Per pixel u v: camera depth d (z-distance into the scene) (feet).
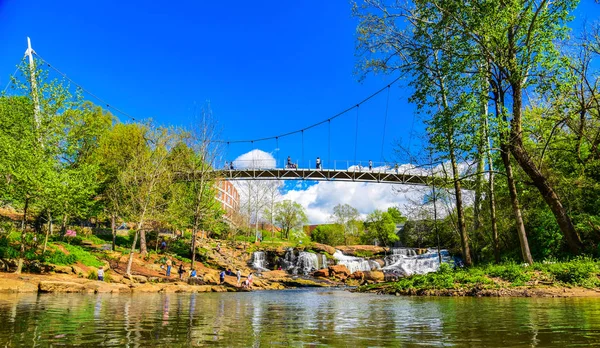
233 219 185.78
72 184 74.33
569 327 16.01
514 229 80.18
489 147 51.62
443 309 26.32
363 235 245.86
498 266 50.83
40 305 30.89
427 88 56.13
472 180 74.33
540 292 37.96
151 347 12.13
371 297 45.78
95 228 148.56
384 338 13.88
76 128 84.28
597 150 63.16
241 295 62.23
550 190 53.11
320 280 141.59
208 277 103.14
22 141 71.10
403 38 59.00
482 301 33.40
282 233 256.32
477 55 52.11
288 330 16.26
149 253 121.19
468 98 52.21
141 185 102.89
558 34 48.24
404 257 176.04
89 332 15.60
